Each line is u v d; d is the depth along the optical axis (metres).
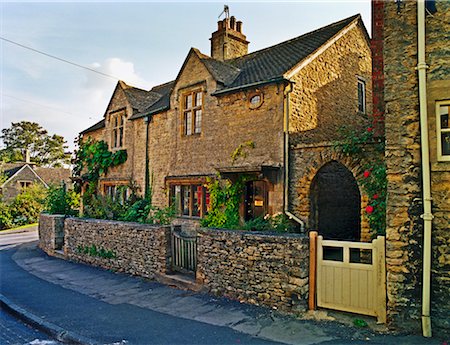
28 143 64.62
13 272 11.36
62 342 6.05
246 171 10.69
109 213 13.53
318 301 6.71
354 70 14.16
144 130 16.11
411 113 5.91
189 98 14.20
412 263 5.75
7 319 7.32
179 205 14.26
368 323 6.03
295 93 11.16
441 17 5.78
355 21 14.05
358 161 9.02
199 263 8.41
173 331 6.09
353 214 12.64
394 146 6.02
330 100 12.70
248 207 11.95
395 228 5.91
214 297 7.87
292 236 6.86
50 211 16.66
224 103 12.47
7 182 41.31
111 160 17.67
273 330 5.93
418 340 5.36
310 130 11.61
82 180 19.75
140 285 9.26
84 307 7.57
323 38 13.20
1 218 27.66
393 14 6.16
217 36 16.80
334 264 6.58
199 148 13.33
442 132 5.74
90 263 12.12
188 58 13.95
